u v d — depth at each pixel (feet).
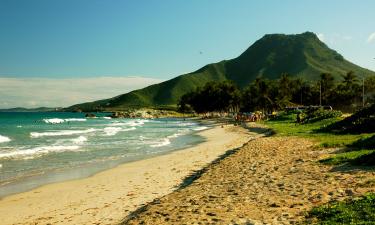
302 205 40.60
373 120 129.29
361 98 452.35
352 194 42.11
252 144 119.24
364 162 61.72
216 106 625.82
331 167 62.64
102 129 297.94
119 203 59.98
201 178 68.85
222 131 261.44
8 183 80.12
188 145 161.38
